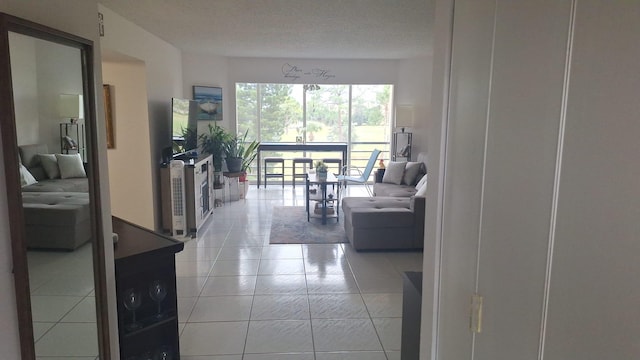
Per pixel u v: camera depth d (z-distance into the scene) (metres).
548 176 0.81
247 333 3.07
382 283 3.97
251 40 5.90
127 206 5.43
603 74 0.67
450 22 1.31
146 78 5.25
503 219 0.98
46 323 1.55
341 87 8.87
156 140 5.62
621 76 0.63
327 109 8.91
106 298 1.90
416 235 4.78
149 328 2.40
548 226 0.81
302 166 9.01
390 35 5.42
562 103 0.76
